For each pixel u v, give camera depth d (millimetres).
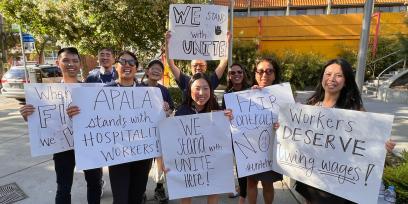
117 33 10539
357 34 19125
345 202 2355
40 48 27859
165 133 2807
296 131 2541
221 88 15508
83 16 10258
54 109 2850
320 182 2383
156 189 3891
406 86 12836
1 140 6828
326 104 2484
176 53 3668
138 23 10695
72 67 3012
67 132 2898
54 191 4246
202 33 3623
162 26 10812
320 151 2393
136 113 2863
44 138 2805
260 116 2912
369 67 17359
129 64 2930
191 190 2846
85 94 2664
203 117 2820
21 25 11438
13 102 13227
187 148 2826
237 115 2879
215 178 2867
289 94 2984
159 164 3807
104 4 10016
